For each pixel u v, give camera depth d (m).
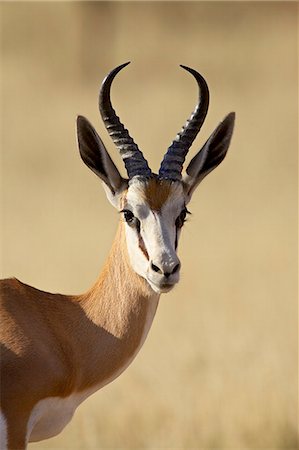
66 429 38.22
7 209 80.38
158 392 41.06
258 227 74.38
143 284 25.66
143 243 24.92
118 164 81.69
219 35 171.75
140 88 133.00
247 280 59.72
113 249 26.16
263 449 38.25
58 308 25.52
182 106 116.94
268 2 179.62
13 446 23.64
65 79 148.62
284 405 39.75
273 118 111.75
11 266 62.88
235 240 70.38
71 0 171.88
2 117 114.19
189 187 26.23
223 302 54.41
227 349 45.91
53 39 165.88
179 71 146.75
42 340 24.48
